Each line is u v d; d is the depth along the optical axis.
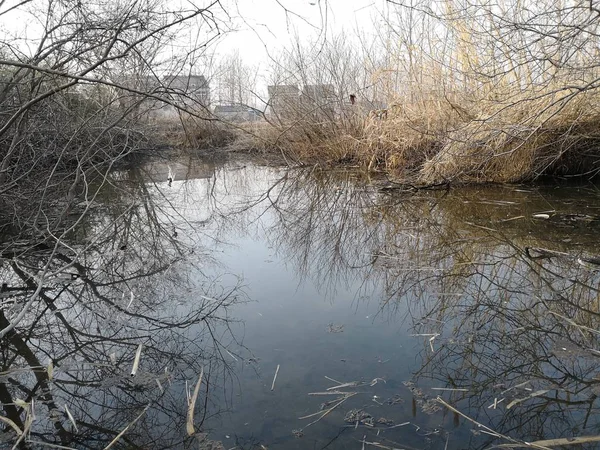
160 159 13.05
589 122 6.03
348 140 10.00
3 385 2.31
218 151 14.28
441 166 6.65
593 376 2.22
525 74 5.65
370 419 1.99
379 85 9.30
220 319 3.05
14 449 1.80
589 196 5.73
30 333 2.87
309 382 2.29
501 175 6.68
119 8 4.05
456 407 2.05
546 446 1.78
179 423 2.01
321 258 4.33
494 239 4.32
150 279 3.81
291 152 11.09
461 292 3.30
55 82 4.10
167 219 6.05
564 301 3.04
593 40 4.68
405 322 2.92
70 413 2.09
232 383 2.30
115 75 5.77
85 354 2.62
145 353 2.62
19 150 4.54
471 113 6.47
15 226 4.48
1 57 3.79
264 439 1.88
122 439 1.91
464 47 6.48
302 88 10.56
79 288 3.57
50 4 3.74
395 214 5.62
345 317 3.04
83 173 4.23
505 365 2.38
